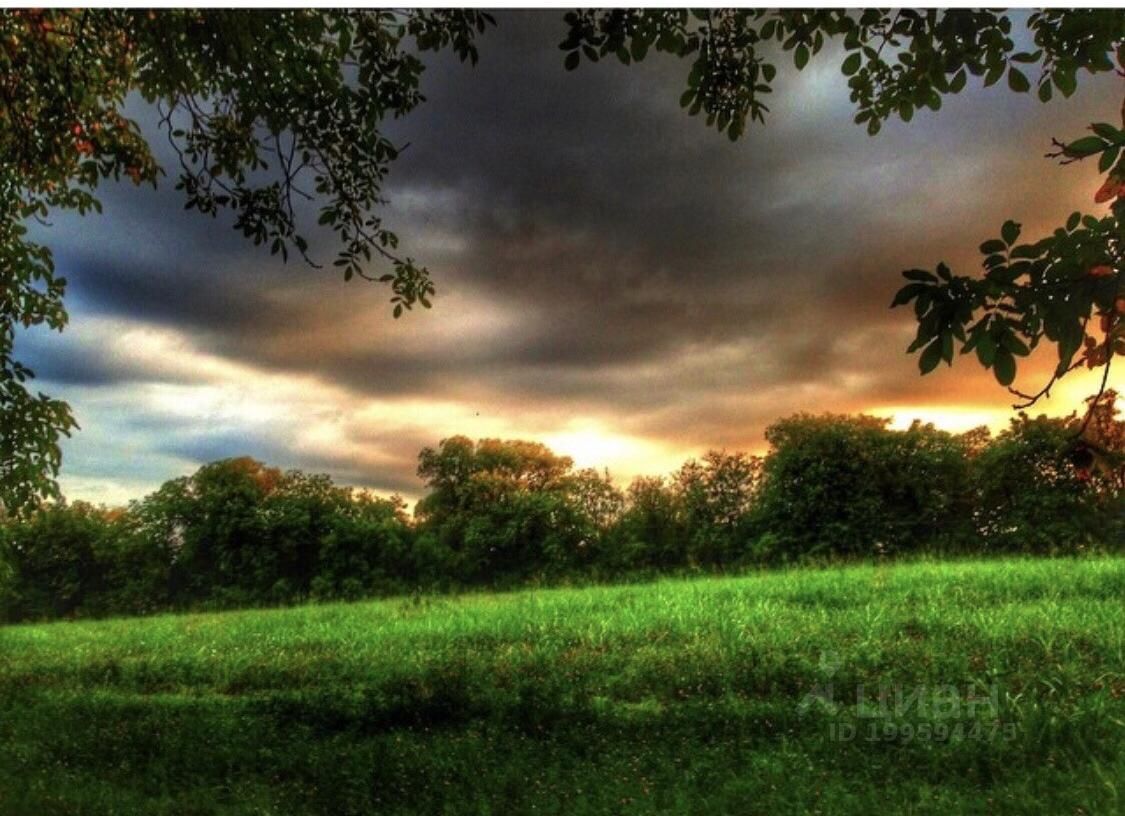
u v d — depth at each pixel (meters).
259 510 39.38
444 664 11.95
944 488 32.22
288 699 10.62
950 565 19.47
